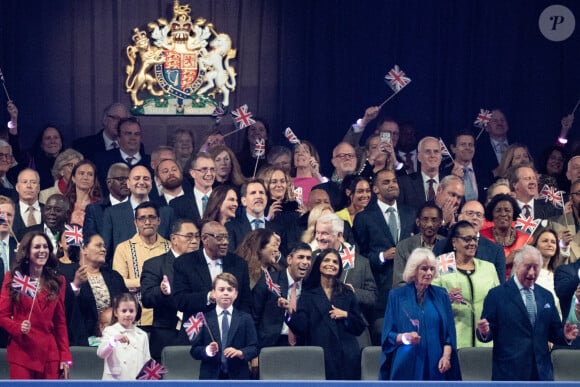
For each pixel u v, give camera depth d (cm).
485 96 2430
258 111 2397
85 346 1759
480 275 1800
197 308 1772
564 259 1923
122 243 1883
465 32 2425
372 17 2416
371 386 1517
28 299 1681
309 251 1792
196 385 1508
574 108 2425
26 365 1681
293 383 1509
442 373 1678
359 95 2417
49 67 2364
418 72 2422
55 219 1894
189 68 2367
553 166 2247
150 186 1958
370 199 2044
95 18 2366
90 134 2372
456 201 1995
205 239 1795
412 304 1681
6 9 2350
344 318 1767
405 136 2258
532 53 2433
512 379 1705
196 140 2372
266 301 1798
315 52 2408
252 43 2394
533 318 1712
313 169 2147
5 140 2186
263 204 1939
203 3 2384
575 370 1748
